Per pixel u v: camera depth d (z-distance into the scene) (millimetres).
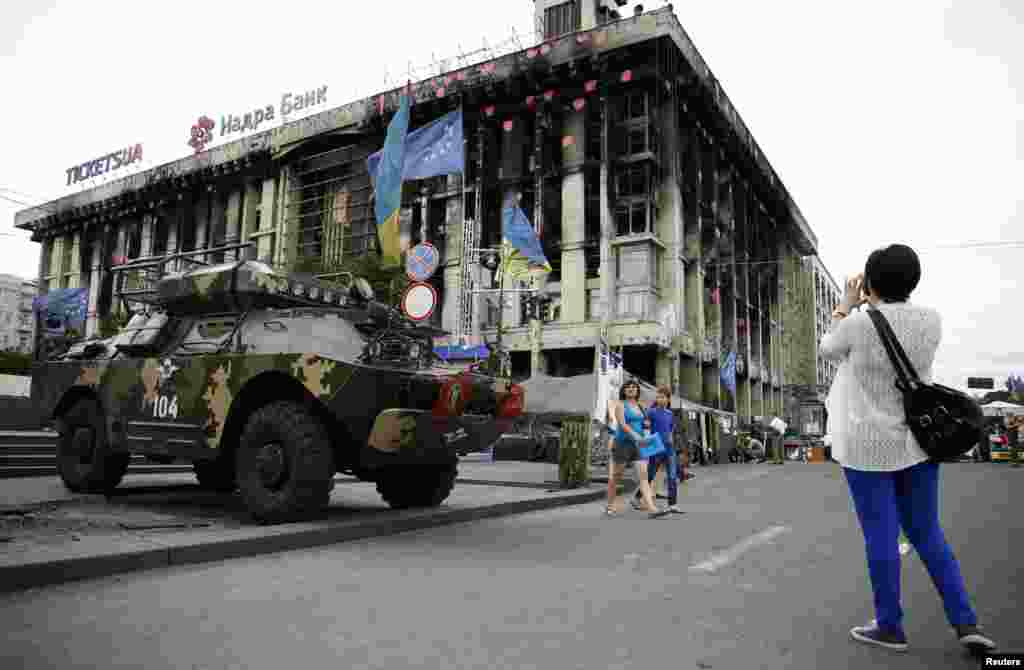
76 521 5508
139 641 2895
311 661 2658
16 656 2678
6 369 29203
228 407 6113
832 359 3184
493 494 9234
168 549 4453
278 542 5098
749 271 47469
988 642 2691
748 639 3023
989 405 37344
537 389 20203
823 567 4770
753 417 44625
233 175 47531
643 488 8055
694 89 35688
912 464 2842
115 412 7211
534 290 28891
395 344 6324
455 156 25297
